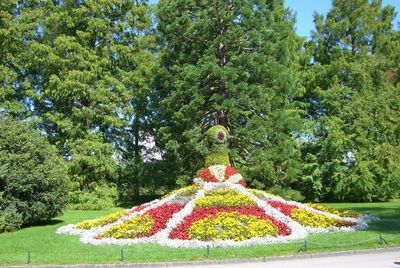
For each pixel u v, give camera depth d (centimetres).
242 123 3052
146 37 3609
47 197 2008
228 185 1836
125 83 3453
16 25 3284
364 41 3906
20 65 3388
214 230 1388
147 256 1182
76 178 3155
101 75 3328
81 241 1480
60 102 3362
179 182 2873
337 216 1842
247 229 1412
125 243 1397
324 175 3669
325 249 1238
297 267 1048
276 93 2941
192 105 2698
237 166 2867
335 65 3712
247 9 2816
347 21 3838
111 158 3281
